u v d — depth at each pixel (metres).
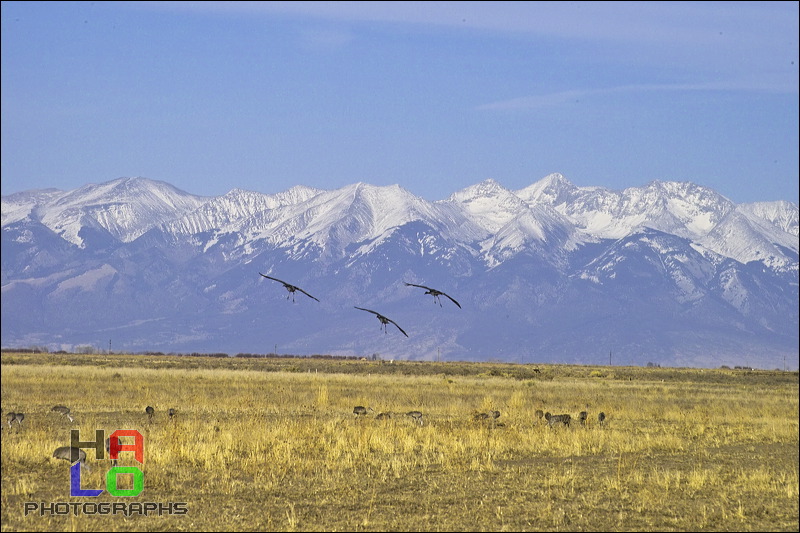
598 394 194.38
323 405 140.50
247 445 88.19
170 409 115.69
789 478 80.94
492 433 100.62
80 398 146.75
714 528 62.88
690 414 140.12
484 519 63.06
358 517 62.91
